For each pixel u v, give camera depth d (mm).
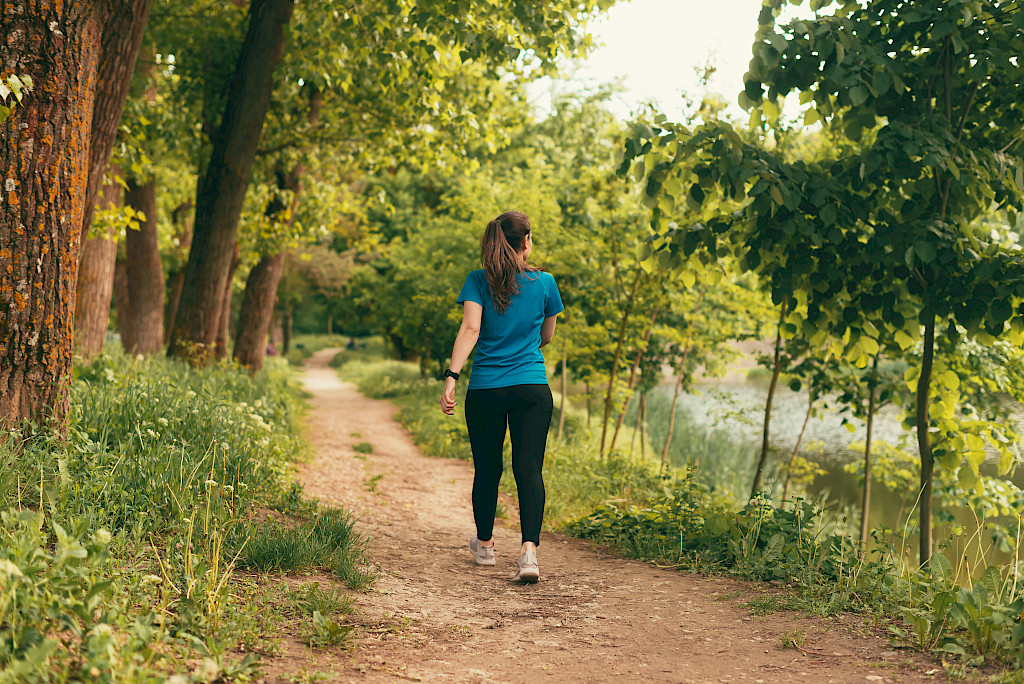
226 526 3420
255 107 9914
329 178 15289
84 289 9328
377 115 11797
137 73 10727
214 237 10117
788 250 4652
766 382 34906
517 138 19094
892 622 2793
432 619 2932
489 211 13445
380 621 2799
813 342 5270
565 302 10570
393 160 13234
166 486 3463
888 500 10906
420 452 10586
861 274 4531
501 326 3555
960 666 2268
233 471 4414
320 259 33688
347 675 2148
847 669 2330
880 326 5000
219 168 10039
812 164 4801
